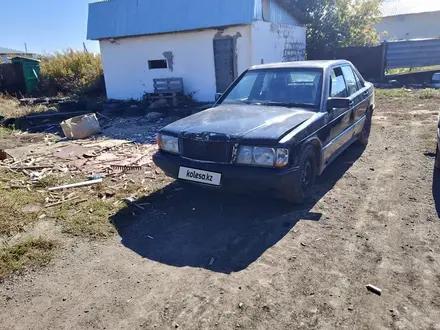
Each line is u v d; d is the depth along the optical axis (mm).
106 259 3125
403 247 3072
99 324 2365
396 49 15938
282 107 4387
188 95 12430
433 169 4930
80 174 5473
